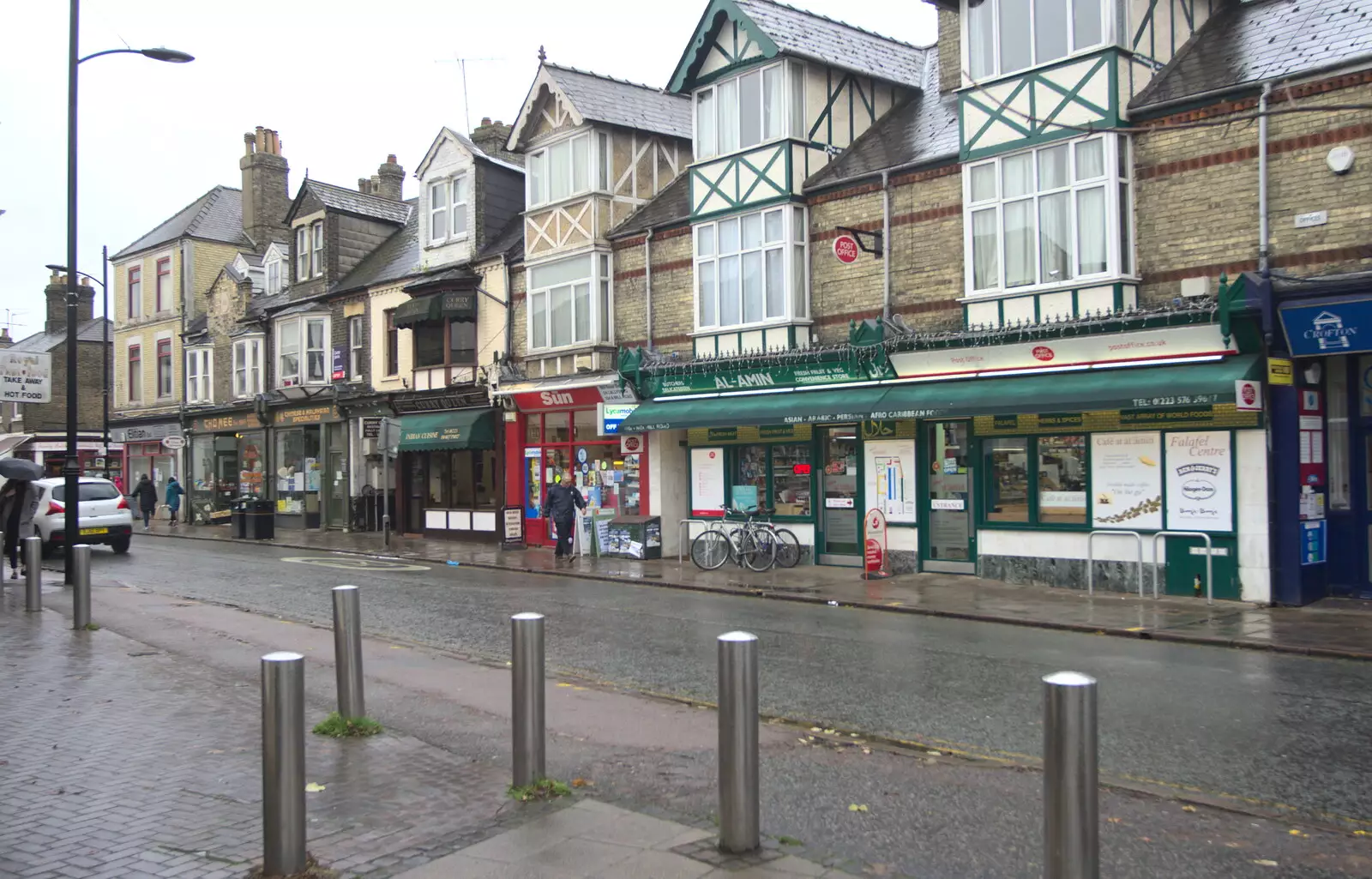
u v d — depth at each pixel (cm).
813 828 507
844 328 1705
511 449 2330
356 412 2820
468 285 2428
